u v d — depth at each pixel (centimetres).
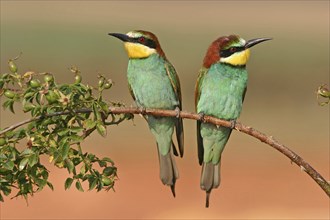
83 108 581
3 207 1404
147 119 830
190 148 1869
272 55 3203
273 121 2152
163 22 5306
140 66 845
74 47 3438
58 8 5716
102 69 2936
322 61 3080
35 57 3175
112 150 1830
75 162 570
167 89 845
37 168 564
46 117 570
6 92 573
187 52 3406
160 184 1593
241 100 822
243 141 1914
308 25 5150
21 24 4353
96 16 5428
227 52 809
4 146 554
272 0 7238
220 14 6044
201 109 816
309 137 2002
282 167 1733
